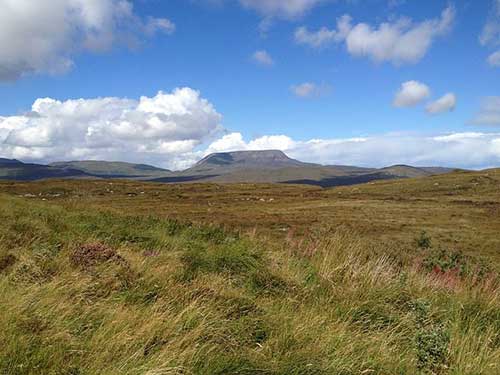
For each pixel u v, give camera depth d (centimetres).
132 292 600
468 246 2841
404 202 5825
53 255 788
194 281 657
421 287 775
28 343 408
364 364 461
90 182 8831
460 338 572
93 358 405
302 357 451
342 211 4853
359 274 769
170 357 413
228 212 4797
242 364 431
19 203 1848
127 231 1168
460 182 7825
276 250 970
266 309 575
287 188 9444
